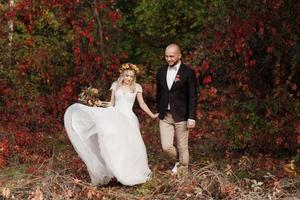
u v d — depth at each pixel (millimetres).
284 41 8609
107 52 13180
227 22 9070
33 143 9984
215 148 9828
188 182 6559
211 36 9758
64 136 10906
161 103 7637
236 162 8828
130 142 7324
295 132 8719
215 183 6484
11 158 8883
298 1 8492
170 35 15945
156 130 12148
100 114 7355
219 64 9352
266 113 9039
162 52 16234
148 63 16250
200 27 14555
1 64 13047
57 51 13414
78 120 7363
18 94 12484
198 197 6305
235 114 9242
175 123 7578
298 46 8453
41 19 13664
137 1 16234
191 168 8102
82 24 12727
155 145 10523
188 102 7570
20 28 14250
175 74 7531
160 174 7594
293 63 8586
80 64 12742
